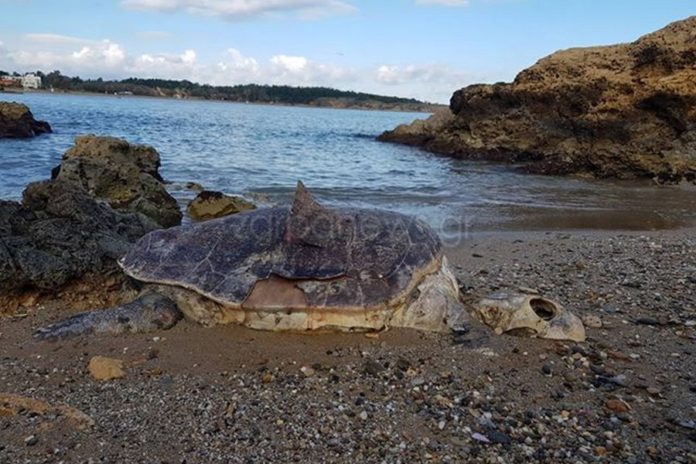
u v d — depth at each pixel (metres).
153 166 3.28
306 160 5.30
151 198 2.50
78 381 1.00
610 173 4.43
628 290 1.57
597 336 1.23
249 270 1.16
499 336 1.18
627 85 4.59
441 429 0.88
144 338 1.14
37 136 5.78
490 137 5.73
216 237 1.24
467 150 5.80
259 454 0.81
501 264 1.88
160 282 1.19
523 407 0.95
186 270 1.19
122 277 1.40
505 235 2.38
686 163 4.12
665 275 1.73
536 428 0.89
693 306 1.44
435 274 1.24
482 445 0.85
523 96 5.39
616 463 0.81
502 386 1.01
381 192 3.46
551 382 1.03
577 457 0.82
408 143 7.41
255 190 3.33
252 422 0.89
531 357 1.11
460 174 4.55
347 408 0.93
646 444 0.85
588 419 0.92
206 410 0.92
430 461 0.81
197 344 1.12
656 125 4.40
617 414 0.93
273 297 1.13
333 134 9.57
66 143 5.20
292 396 0.97
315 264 1.15
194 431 0.86
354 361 1.08
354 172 4.54
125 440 0.83
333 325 1.14
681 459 0.81
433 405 0.95
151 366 1.05
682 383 1.03
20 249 1.33
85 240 1.42
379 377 1.03
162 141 6.30
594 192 3.72
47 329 1.15
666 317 1.35
